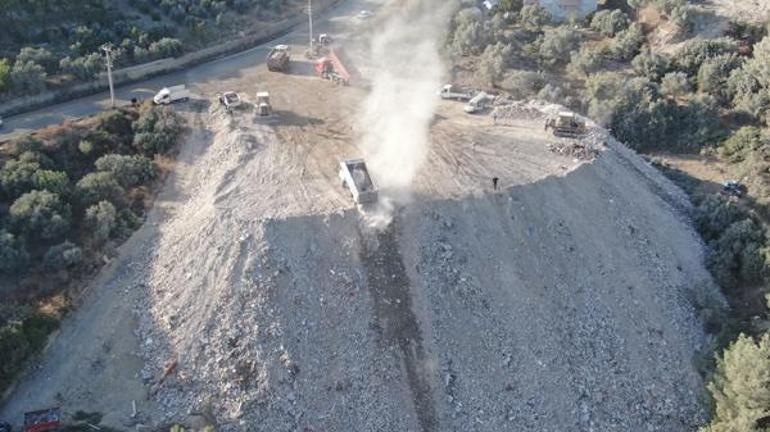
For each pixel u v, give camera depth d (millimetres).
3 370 45281
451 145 62125
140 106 68312
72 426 43844
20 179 56594
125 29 81125
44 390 46219
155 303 50406
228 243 51344
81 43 77375
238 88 73750
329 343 47781
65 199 56781
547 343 49969
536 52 85000
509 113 67875
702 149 73312
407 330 48750
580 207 56594
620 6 95062
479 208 54312
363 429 45375
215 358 47188
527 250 53312
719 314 53969
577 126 63812
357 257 50938
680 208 63938
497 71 77250
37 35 78438
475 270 51594
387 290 49938
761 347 45562
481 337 49344
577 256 54062
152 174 60000
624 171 62031
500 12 93500
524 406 47531
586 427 47438
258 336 47500
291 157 60375
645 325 52750
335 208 53250
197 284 50344
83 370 47312
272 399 45625
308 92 72875
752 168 67812
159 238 54719
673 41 86438
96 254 53250
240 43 84062
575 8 95062
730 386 46250
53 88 70688
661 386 50125
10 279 51375
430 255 51594
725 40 82625
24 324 47500
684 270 57812
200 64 80250
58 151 61031
